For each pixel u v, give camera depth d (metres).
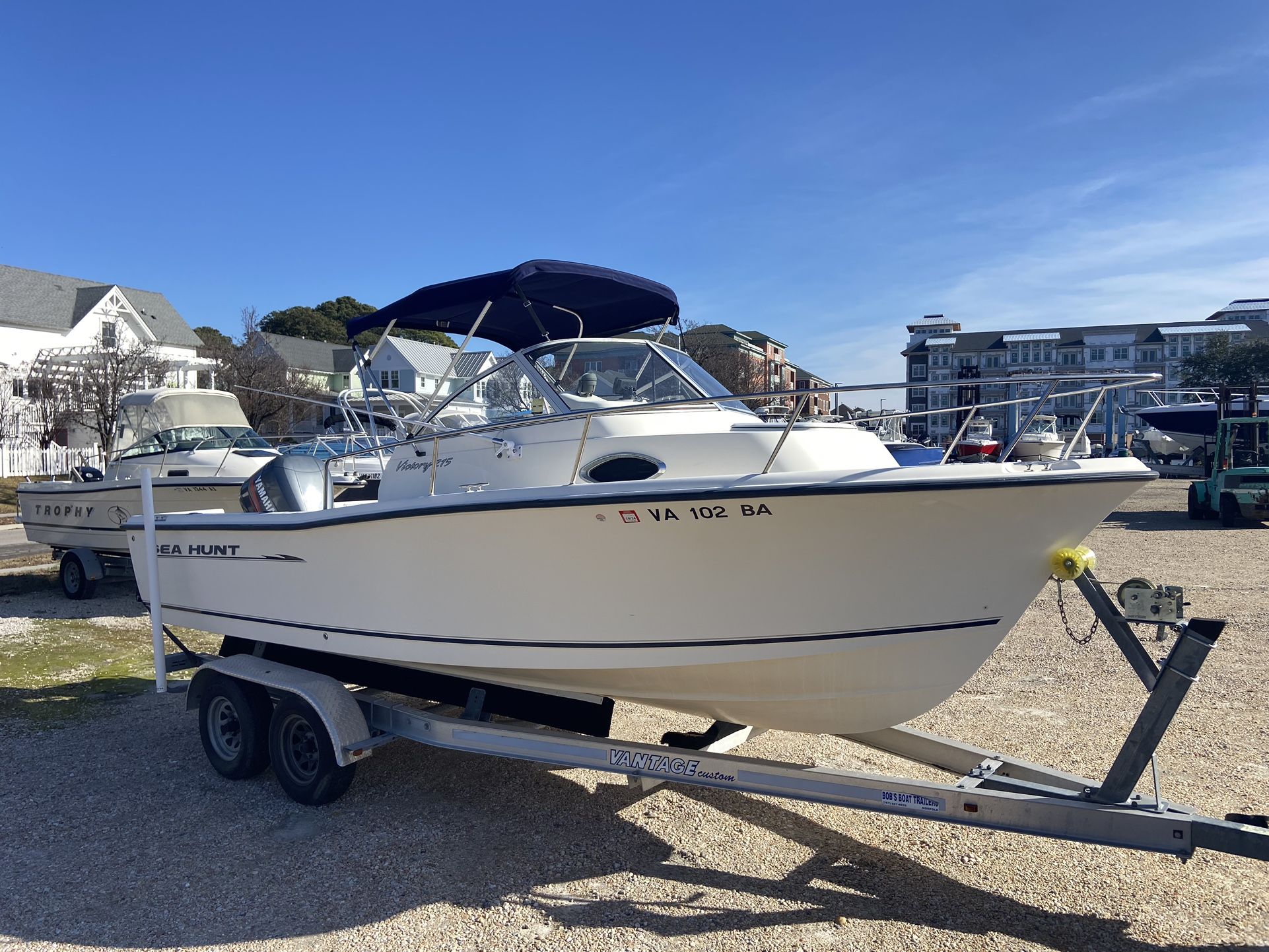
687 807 4.07
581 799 4.19
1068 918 3.01
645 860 3.53
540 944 2.91
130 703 5.81
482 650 3.89
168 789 4.37
